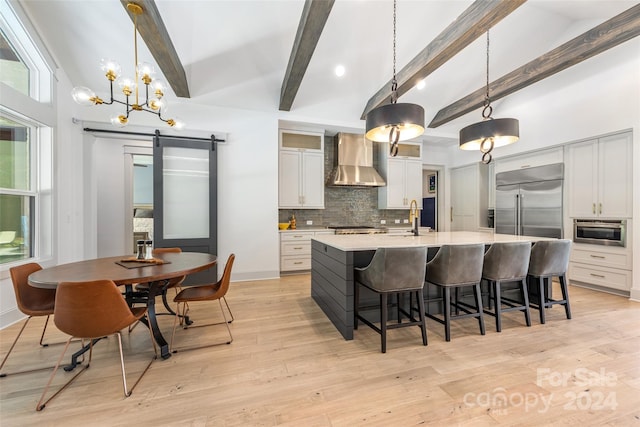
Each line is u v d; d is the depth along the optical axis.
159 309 3.12
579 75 3.91
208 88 4.02
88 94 2.30
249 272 4.44
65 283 1.54
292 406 1.57
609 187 3.61
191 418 1.48
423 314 2.30
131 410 1.54
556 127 4.20
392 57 3.88
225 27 3.31
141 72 2.36
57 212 3.30
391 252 2.15
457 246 2.34
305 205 5.05
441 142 6.20
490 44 3.83
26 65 3.11
